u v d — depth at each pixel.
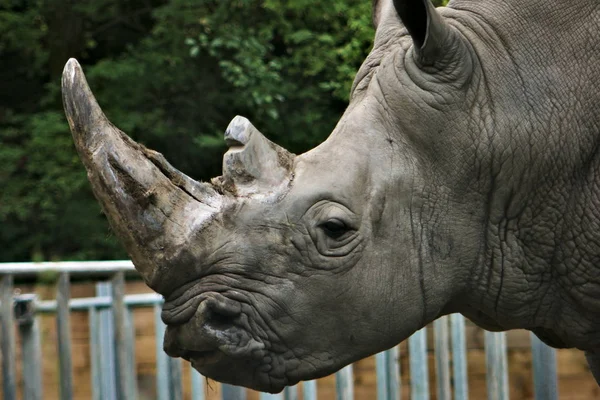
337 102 27.98
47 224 27.95
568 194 8.64
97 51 31.11
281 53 29.44
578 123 8.55
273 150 8.14
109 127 7.81
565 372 18.44
